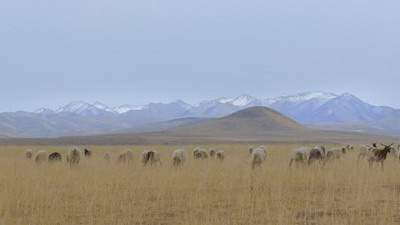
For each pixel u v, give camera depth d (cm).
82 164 4234
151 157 4288
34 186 2700
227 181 2977
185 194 2594
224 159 4841
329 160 4309
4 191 2444
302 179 3025
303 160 3853
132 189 2706
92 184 2808
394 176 3156
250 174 3197
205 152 5241
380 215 2044
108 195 2459
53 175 3216
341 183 2931
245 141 18775
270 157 5169
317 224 1950
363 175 3089
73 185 2820
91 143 17188
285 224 1936
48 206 2241
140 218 2044
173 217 2105
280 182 2794
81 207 2244
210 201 2386
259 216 2064
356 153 6184
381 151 3903
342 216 2075
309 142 18538
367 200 2341
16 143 16700
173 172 3359
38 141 17638
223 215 2089
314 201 2389
